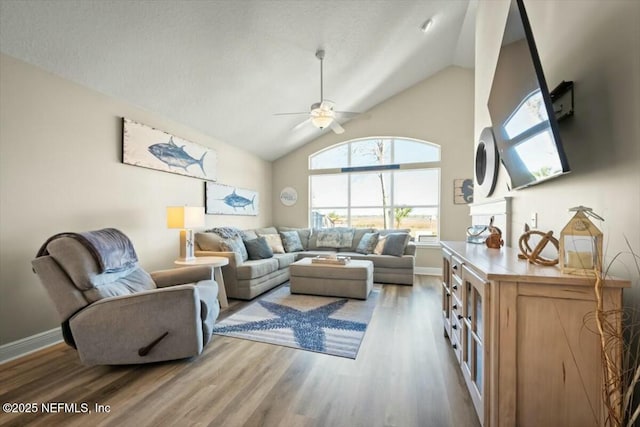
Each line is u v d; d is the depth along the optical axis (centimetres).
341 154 593
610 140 119
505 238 231
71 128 255
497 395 116
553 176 132
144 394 168
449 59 494
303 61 354
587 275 109
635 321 106
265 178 601
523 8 134
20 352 220
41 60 228
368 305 336
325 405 158
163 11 231
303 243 554
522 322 114
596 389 108
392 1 306
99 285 201
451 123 518
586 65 134
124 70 269
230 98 372
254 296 366
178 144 374
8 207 215
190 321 201
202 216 333
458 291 187
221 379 184
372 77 451
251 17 268
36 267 185
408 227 557
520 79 149
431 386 175
